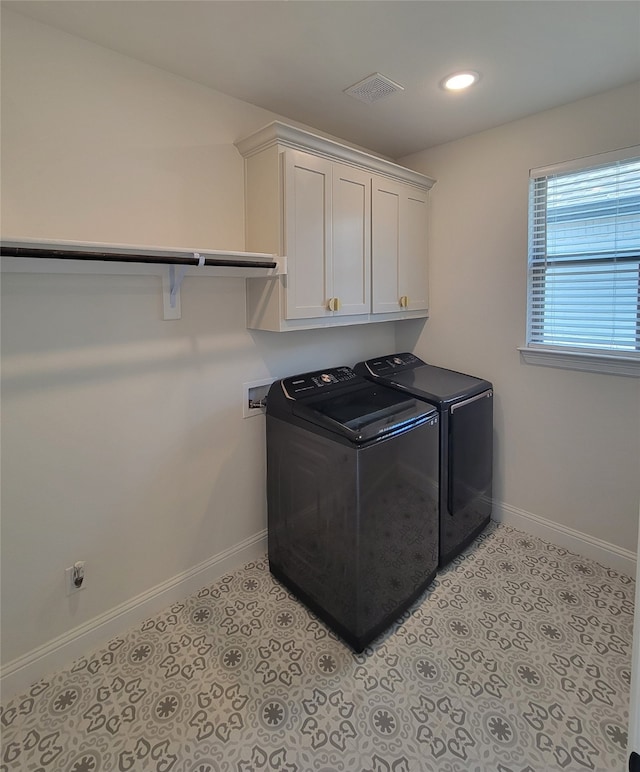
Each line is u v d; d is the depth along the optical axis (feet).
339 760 4.49
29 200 4.96
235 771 4.40
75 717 4.98
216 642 6.05
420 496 6.73
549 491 8.22
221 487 7.28
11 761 4.52
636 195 6.72
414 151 9.24
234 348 7.16
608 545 7.55
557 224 7.63
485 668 5.55
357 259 7.55
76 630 5.81
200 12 4.71
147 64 5.75
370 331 9.67
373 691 5.25
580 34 5.20
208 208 6.53
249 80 6.20
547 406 8.05
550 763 4.41
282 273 6.41
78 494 5.69
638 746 2.31
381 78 6.18
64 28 4.99
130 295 5.90
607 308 7.21
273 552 7.43
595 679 5.35
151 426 6.30
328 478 6.10
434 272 9.39
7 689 5.24
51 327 5.26
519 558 7.84
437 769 4.38
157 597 6.61
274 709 5.04
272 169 6.34
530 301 8.07
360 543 5.72
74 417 5.56
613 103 6.66
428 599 6.85
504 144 7.94
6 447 5.08
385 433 5.98
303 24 4.93
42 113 4.98
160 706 5.09
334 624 6.19
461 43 5.36
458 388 7.80
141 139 5.78
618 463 7.34
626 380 7.12
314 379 7.62
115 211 5.62
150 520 6.45
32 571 5.39
